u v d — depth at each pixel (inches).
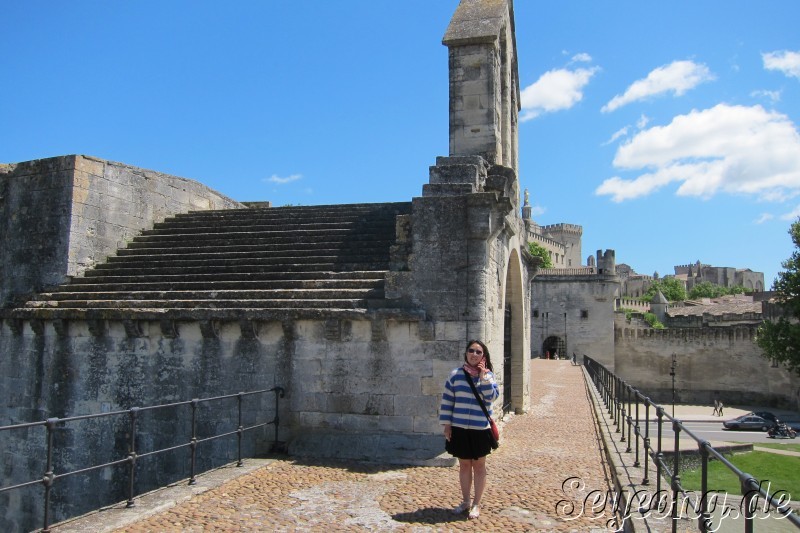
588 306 2138.3
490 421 263.0
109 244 594.2
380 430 395.9
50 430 235.0
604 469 350.6
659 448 260.4
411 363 396.8
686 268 5398.6
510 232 526.3
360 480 327.6
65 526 237.5
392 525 251.4
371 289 430.3
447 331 395.2
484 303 395.5
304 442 396.8
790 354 1440.7
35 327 490.9
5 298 575.5
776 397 1940.2
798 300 1423.5
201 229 616.1
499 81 583.5
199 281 496.7
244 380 423.8
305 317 409.4
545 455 390.9
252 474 339.9
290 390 412.8
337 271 482.6
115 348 463.8
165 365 446.6
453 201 403.9
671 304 3078.2
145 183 647.8
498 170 483.8
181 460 430.0
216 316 426.3
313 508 274.7
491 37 535.2
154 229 639.1
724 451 956.0
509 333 617.0
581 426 526.3
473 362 266.7
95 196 581.0
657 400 2124.8
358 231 549.0
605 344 2111.2
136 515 254.2
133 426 275.1
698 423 1529.3
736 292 4188.0
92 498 454.6
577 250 4220.0
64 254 550.6
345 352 406.9
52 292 540.7
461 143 539.8
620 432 467.8
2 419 504.4
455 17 579.8
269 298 446.6
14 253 577.3
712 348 2084.2
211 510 270.2
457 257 400.8
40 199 571.5
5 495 490.6
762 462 879.7
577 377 1103.0
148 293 481.7
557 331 2156.7
